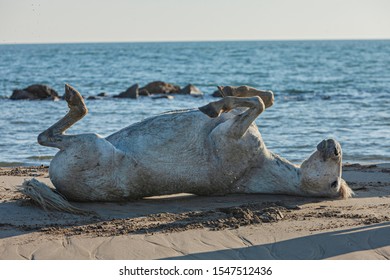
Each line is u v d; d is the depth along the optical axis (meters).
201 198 9.67
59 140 8.75
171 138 9.18
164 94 33.94
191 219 8.43
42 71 58.88
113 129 19.28
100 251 7.15
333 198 9.62
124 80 47.97
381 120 21.42
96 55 111.50
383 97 31.09
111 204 9.20
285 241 7.47
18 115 23.34
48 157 14.79
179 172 9.21
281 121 21.06
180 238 7.58
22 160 14.38
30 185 8.82
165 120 9.29
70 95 8.70
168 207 9.12
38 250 7.16
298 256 7.03
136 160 9.05
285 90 37.12
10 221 8.25
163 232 7.81
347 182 10.99
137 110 25.38
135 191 9.19
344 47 170.88
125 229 7.91
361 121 21.16
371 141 17.06
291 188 9.59
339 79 47.19
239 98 8.93
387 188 10.47
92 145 8.80
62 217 8.50
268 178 9.64
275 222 8.25
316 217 8.48
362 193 10.07
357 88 38.44
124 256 7.01
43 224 8.13
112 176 8.95
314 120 21.39
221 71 58.84
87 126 19.91
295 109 25.05
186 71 59.09
